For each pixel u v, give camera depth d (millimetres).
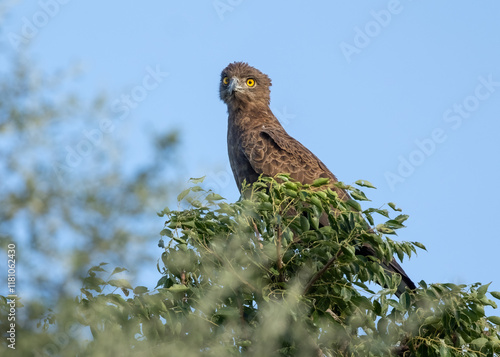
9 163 6340
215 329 8602
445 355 9281
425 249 9625
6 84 7488
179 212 9305
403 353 10102
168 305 8656
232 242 9219
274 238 9648
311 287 9656
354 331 9617
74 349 6574
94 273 7051
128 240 5969
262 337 8617
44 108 7293
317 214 9297
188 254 9148
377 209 9406
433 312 9797
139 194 6180
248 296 9531
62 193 6020
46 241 5793
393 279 9719
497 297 9680
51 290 5898
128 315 7797
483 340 9680
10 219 5859
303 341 9008
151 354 7594
